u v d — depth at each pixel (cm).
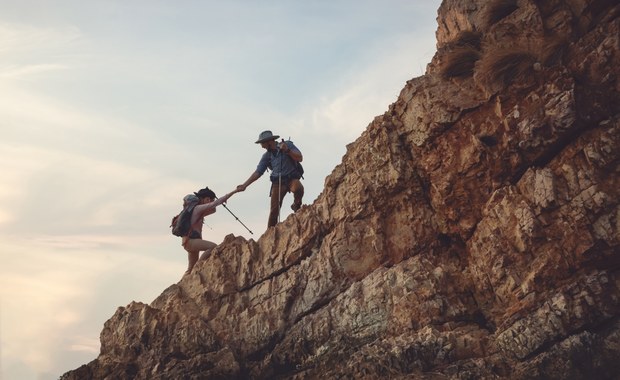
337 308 1423
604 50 1272
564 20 1370
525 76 1310
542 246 1255
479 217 1355
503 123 1315
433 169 1393
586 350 1166
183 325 1529
